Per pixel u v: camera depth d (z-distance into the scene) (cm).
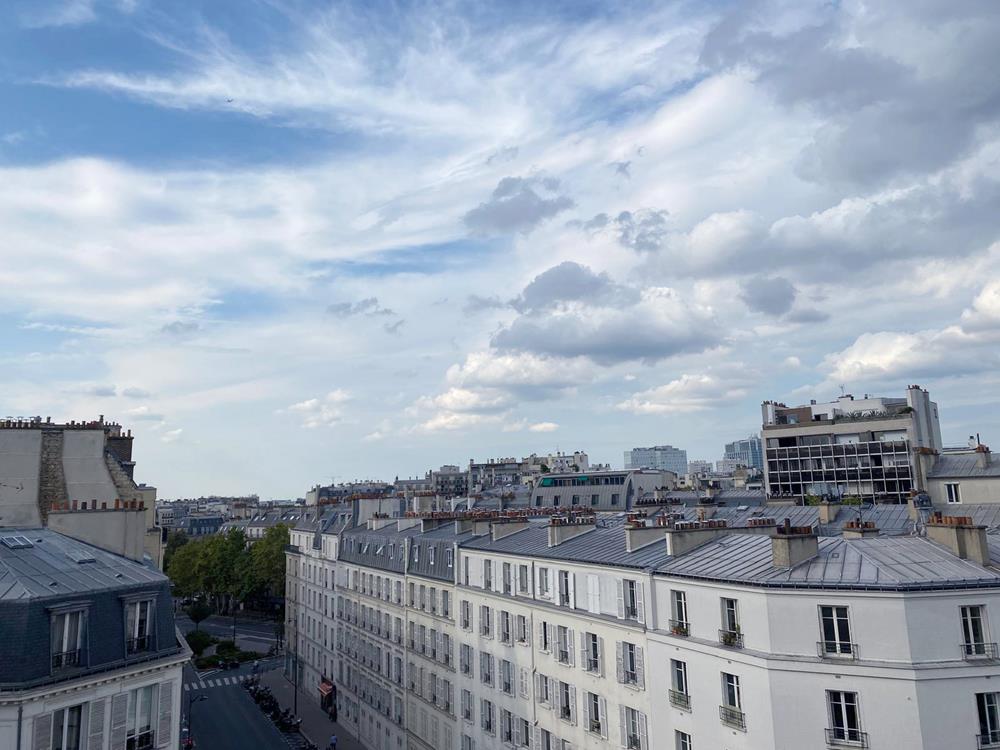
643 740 3912
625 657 4112
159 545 4969
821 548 3525
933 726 2903
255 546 13538
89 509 3972
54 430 4662
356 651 8212
